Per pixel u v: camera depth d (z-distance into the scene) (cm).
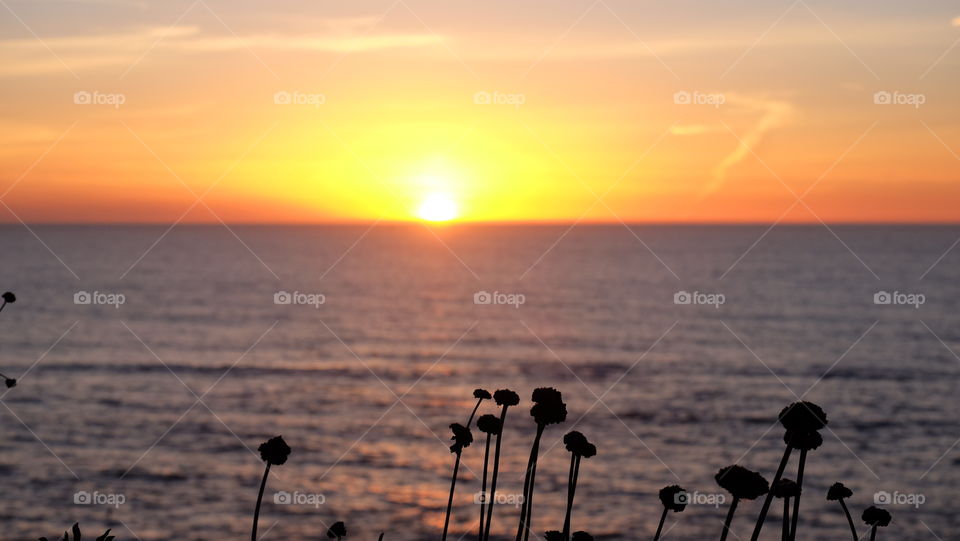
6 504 2230
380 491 2341
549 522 2016
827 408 3784
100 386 4256
